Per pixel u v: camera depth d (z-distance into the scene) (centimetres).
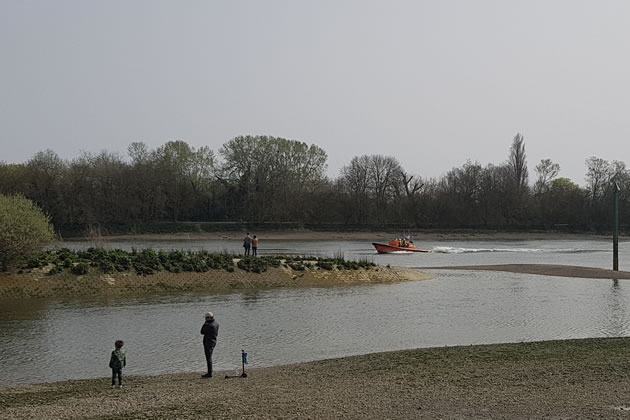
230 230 11625
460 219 13425
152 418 1323
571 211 13812
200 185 13512
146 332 2553
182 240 10388
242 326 2711
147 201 11500
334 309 3178
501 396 1476
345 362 2002
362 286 4138
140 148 13062
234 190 12788
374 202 13575
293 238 11369
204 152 13938
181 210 12650
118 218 11088
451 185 14225
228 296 3594
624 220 13750
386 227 12838
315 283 4159
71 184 10606
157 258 4034
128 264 3847
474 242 11106
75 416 1346
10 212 3541
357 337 2505
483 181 13900
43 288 3466
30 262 3653
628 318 2975
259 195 12500
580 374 1702
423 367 1861
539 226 13600
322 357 2170
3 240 3441
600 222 13788
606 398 1438
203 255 4353
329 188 13625
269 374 1858
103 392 1623
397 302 3441
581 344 2227
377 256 7394
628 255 7894
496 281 4538
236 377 1823
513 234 12838
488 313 3100
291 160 13338
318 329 2659
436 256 7506
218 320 2842
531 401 1422
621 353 2027
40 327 2638
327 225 12588
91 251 4084
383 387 1602
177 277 3872
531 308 3272
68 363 2059
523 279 4688
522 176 14812
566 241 11612
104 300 3378
